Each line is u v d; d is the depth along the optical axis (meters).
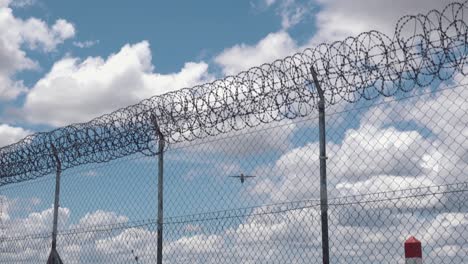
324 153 5.57
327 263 5.34
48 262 8.46
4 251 9.35
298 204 5.64
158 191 6.96
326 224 5.43
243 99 6.19
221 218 6.12
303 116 5.76
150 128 7.15
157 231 6.90
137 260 7.05
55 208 8.51
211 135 6.42
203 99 6.55
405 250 4.86
